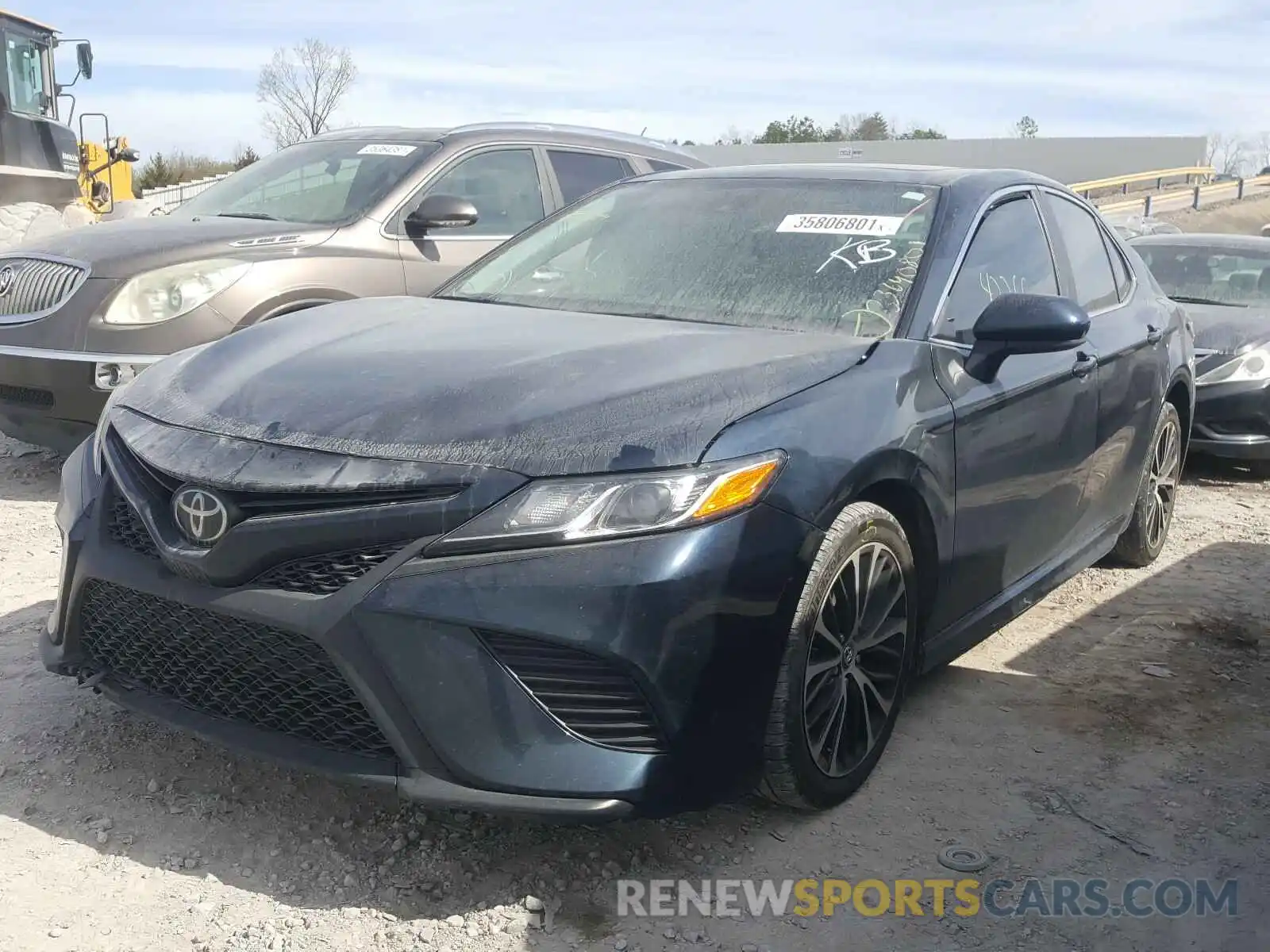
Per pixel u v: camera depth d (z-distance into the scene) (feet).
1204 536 18.74
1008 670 12.90
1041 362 11.83
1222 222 124.98
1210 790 10.32
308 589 8.06
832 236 11.75
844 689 9.44
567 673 7.87
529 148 21.43
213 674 8.66
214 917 8.04
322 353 9.91
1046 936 8.22
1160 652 13.53
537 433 8.20
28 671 11.72
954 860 9.08
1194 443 23.24
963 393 10.40
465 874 8.63
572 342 9.95
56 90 43.19
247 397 9.15
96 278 16.78
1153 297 16.19
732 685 8.25
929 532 10.08
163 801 9.43
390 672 7.81
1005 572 11.68
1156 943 8.18
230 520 8.22
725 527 8.10
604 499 7.89
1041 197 13.71
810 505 8.57
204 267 17.10
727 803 9.12
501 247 13.71
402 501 7.95
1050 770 10.60
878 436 9.22
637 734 8.02
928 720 11.53
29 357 16.67
